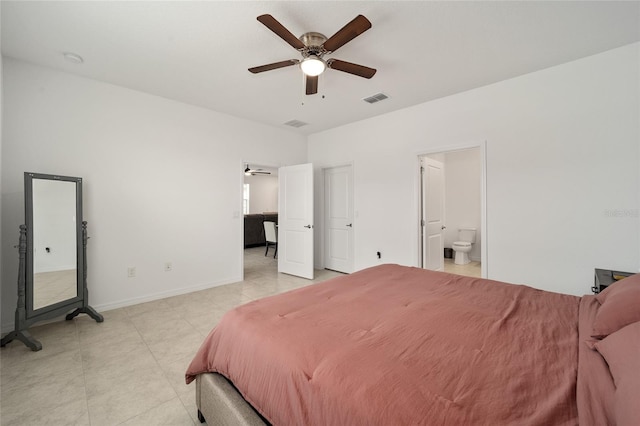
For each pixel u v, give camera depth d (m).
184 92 3.28
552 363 0.98
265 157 4.57
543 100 2.76
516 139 2.92
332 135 4.80
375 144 4.18
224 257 4.05
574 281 2.63
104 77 2.90
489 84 3.07
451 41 2.28
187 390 1.72
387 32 2.16
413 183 3.75
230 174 4.11
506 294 1.72
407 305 1.53
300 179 4.55
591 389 0.81
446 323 1.28
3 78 2.46
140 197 3.28
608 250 2.47
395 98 3.47
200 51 2.41
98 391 1.70
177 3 1.84
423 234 3.88
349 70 2.25
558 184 2.70
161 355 2.12
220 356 1.33
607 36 2.22
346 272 4.72
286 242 4.75
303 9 1.91
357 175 4.42
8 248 2.51
